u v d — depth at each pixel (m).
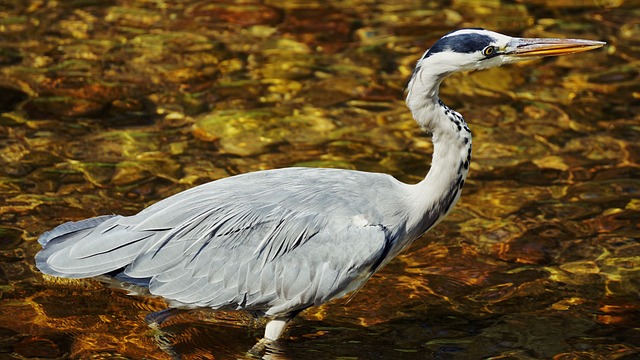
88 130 13.72
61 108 14.25
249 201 9.53
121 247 9.25
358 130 14.13
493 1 18.80
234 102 14.76
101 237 9.32
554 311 10.26
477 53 9.47
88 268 9.18
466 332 9.91
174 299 9.27
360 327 10.03
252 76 15.58
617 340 9.73
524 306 10.36
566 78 15.99
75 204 11.84
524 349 9.61
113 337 9.71
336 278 9.27
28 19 17.16
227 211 9.43
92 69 15.48
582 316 10.16
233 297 9.31
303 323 10.10
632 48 16.92
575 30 17.42
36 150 13.08
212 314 10.29
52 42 16.33
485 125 14.41
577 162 13.41
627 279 10.80
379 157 13.39
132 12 17.75
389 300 10.49
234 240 9.33
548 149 13.74
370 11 18.25
